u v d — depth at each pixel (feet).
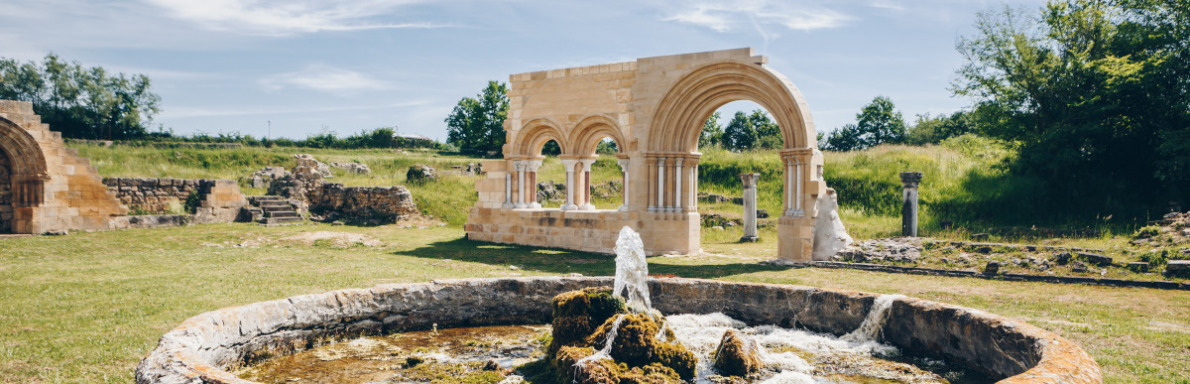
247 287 43.52
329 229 88.79
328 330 29.89
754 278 49.52
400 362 27.22
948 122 209.87
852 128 232.32
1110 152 86.58
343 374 25.61
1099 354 27.53
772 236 82.94
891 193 95.76
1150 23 85.40
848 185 100.48
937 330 26.27
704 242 79.15
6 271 51.08
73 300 39.06
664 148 66.18
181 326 22.57
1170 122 80.53
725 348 25.77
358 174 130.52
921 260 53.36
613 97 68.18
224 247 69.72
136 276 48.62
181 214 90.38
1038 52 93.09
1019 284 45.37
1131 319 34.22
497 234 76.18
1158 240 52.03
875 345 28.50
